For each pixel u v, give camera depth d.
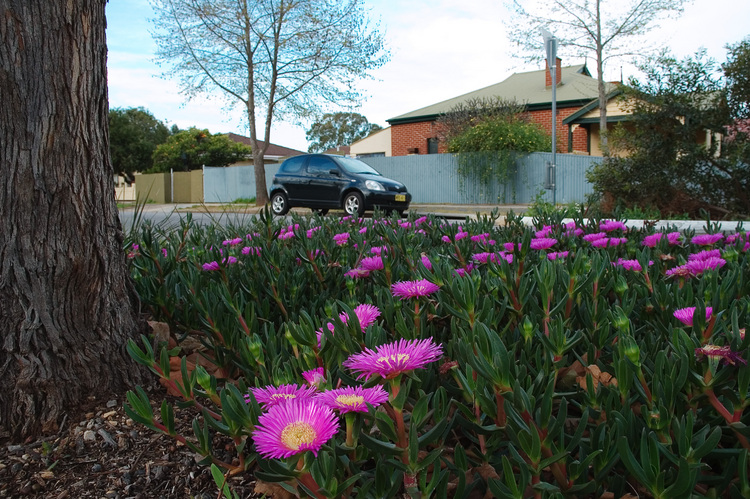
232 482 1.49
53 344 1.83
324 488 0.94
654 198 9.66
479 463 1.25
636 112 9.69
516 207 16.80
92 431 1.74
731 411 1.15
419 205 18.88
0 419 1.76
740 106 9.05
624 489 1.20
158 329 2.19
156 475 1.55
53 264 1.83
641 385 1.19
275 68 21.06
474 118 21.44
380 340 1.37
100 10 2.00
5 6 1.76
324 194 15.08
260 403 1.16
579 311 1.66
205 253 2.75
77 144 1.89
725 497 1.12
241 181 26.56
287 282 2.37
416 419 0.97
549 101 23.72
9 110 1.79
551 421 1.07
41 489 1.53
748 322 1.46
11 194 1.79
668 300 1.70
